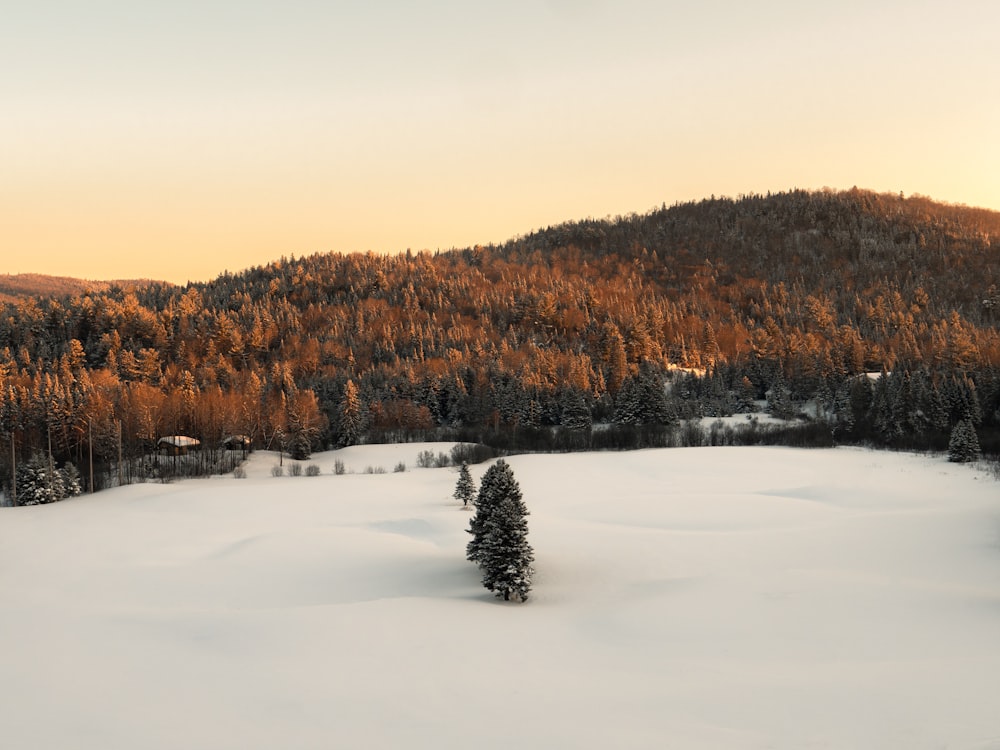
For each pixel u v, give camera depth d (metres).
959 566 42.16
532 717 19.11
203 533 61.91
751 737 17.52
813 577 39.06
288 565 47.72
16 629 29.97
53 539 60.31
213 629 29.70
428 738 17.45
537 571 44.34
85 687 21.66
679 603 34.88
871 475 84.44
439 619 32.22
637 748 16.80
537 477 88.94
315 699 20.56
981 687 21.06
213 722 18.55
